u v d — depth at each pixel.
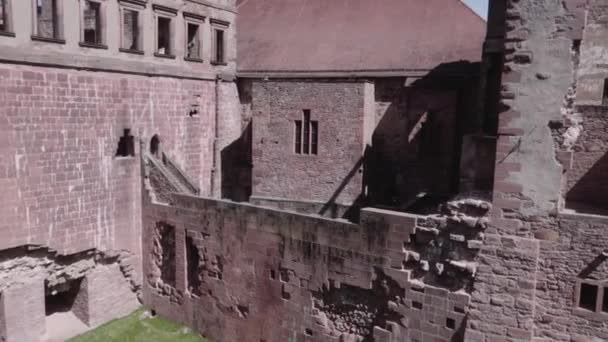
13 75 17.02
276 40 29.02
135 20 21.72
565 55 11.74
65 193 18.95
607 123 16.12
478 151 14.42
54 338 19.42
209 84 25.78
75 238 19.47
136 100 21.56
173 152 23.88
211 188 26.61
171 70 23.23
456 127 22.94
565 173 13.13
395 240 14.39
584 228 12.08
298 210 24.23
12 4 16.91
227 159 27.41
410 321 14.41
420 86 23.05
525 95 12.22
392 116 24.27
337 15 28.66
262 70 27.33
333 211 23.47
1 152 16.88
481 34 24.17
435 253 13.88
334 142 23.23
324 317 16.20
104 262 20.91
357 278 15.25
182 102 24.09
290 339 17.06
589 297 12.40
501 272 12.94
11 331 18.11
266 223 17.08
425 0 26.78
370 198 23.97
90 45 19.55
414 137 23.89
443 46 24.38
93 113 19.73
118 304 21.66
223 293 18.80
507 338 13.03
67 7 18.66
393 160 24.55
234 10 26.70
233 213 17.98
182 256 20.12
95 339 19.64
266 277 17.39
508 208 12.73
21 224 17.67
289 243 16.59
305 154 24.02
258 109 24.66
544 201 12.38
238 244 18.02
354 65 25.36
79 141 19.28
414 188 24.22
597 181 16.52
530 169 12.41
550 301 12.64
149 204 21.28
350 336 15.68
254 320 18.00
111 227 20.77
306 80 24.05
